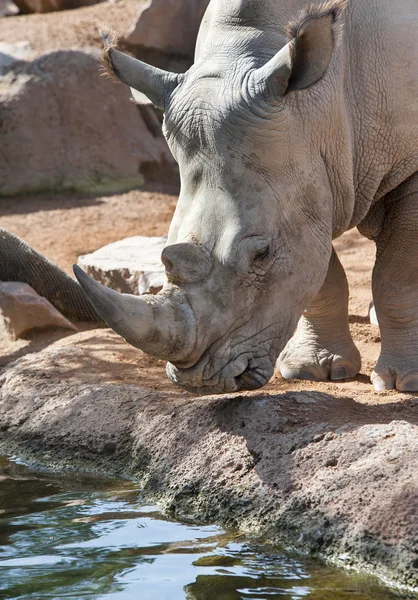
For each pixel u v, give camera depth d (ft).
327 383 41.96
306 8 32.01
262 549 30.25
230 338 32.30
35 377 45.88
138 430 38.83
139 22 104.94
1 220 87.76
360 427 33.04
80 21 114.42
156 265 59.77
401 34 37.06
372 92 36.58
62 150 98.07
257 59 33.60
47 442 41.09
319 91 34.14
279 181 32.91
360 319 53.62
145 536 31.50
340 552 29.17
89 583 27.81
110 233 81.76
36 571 28.76
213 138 32.37
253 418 35.55
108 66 34.99
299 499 31.19
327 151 34.78
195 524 32.71
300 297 33.86
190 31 106.52
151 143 100.73
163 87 34.22
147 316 30.22
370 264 67.21
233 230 31.99
